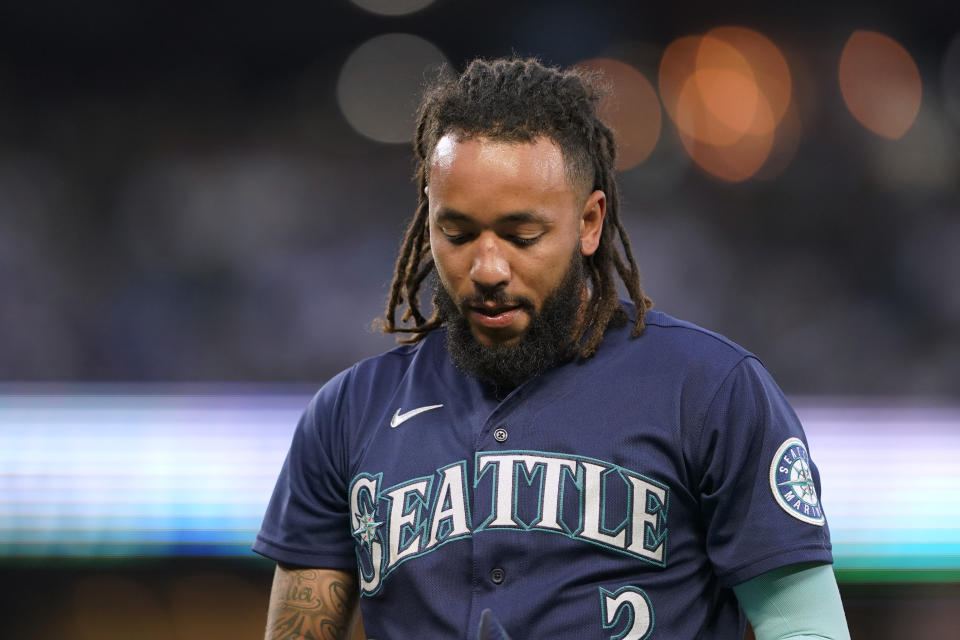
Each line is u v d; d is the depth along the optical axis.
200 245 49.41
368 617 5.68
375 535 5.62
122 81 51.44
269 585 15.15
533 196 5.16
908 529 14.36
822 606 5.26
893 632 13.48
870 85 51.25
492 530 5.35
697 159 52.22
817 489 5.54
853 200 50.78
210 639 14.92
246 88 52.78
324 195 51.56
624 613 5.24
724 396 5.40
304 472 6.07
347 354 47.34
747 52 52.22
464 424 5.66
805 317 48.50
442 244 5.34
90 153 50.53
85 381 46.28
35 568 15.44
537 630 5.23
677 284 49.56
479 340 5.49
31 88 50.75
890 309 48.12
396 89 53.19
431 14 52.34
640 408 5.45
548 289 5.32
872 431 23.83
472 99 5.34
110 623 15.03
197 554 15.38
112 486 17.98
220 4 50.75
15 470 19.61
